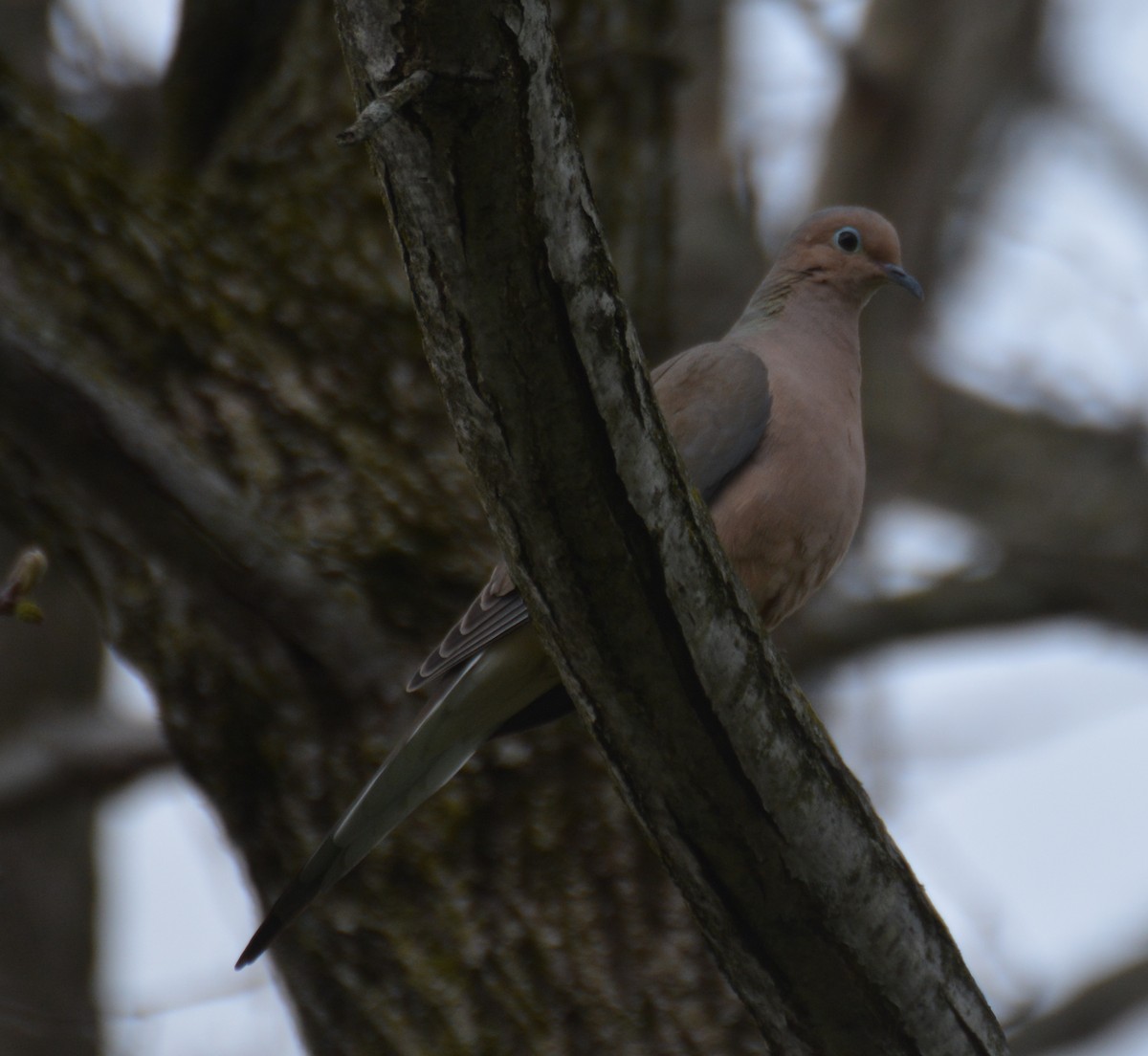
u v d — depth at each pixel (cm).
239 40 1030
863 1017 642
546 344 531
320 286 895
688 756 598
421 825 798
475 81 483
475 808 803
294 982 793
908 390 1761
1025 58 1777
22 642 1557
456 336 534
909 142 1644
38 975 1465
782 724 600
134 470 773
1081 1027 1195
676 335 1073
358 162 950
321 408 855
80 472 775
